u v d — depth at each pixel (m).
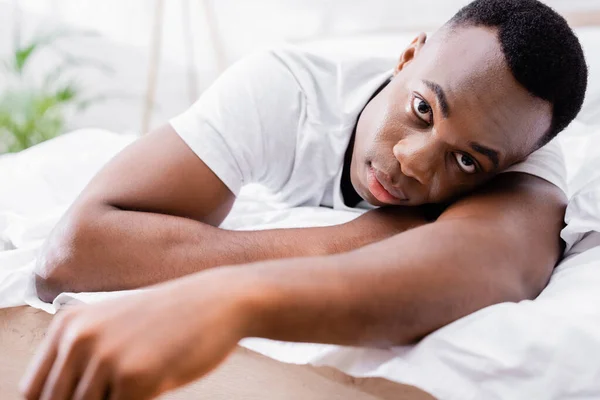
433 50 0.60
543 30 0.56
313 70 0.78
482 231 0.49
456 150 0.57
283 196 0.83
